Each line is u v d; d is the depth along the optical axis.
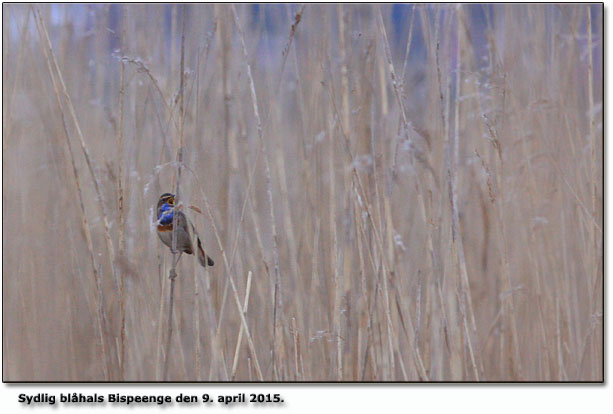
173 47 8.85
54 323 8.58
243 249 8.40
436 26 7.84
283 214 8.48
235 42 9.22
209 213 7.27
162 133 8.02
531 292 8.94
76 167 7.96
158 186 8.39
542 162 9.36
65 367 8.48
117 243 8.27
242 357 8.20
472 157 9.33
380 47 8.59
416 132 7.59
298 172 9.26
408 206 8.97
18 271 8.79
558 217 9.13
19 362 8.57
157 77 8.92
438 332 7.94
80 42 9.52
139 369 7.99
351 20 9.06
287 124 9.62
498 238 8.48
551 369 8.48
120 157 7.59
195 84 8.31
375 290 7.67
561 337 8.67
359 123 8.48
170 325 7.18
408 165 8.48
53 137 9.05
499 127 8.81
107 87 9.32
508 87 9.30
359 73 8.71
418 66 9.24
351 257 8.06
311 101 9.13
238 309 7.52
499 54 9.24
